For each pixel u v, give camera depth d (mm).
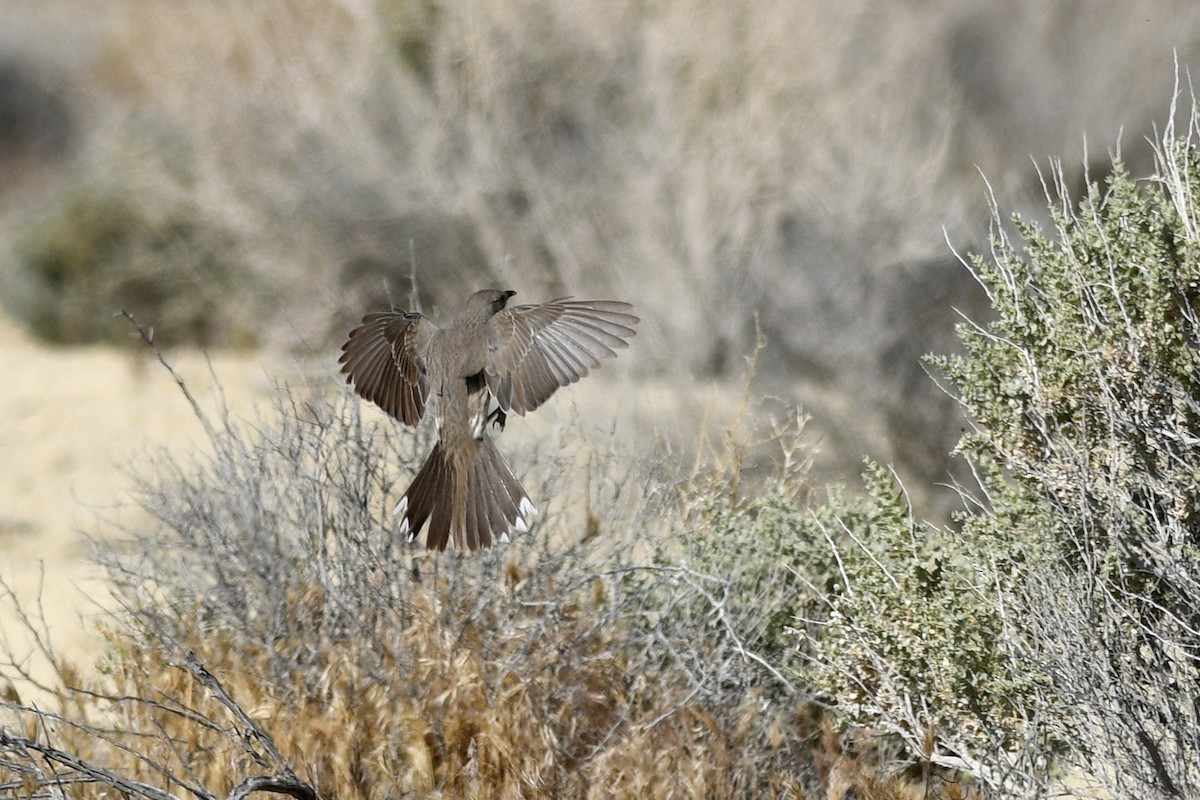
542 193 30094
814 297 24828
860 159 27047
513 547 13906
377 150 32812
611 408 23375
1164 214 12984
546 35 31922
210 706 12633
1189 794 11438
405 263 32406
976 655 12680
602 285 28719
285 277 33188
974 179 28531
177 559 14875
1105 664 11500
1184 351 12508
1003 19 30828
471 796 11617
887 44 31188
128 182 36812
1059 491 12680
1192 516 12297
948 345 24500
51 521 25438
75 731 12617
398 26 33281
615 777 12133
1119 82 29953
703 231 27094
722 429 18500
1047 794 11562
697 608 14109
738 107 29609
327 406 15211
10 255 38719
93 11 63438
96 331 36406
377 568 13812
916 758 13203
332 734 11844
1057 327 12992
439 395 9859
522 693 12445
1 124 55625
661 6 31688
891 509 13586
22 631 19375
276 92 34156
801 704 13195
